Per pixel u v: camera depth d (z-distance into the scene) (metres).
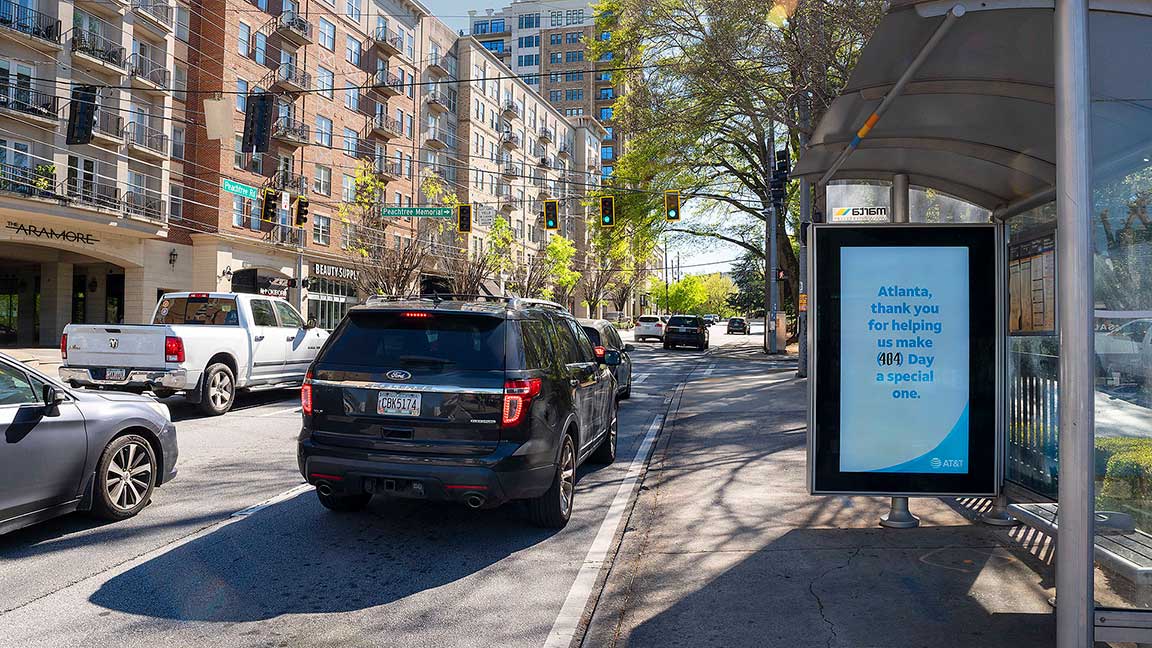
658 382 18.94
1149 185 3.79
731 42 16.56
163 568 5.11
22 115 28.81
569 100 100.94
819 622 4.04
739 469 8.02
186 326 11.41
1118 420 4.00
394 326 5.77
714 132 28.77
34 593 4.63
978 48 3.84
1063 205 3.19
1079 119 3.16
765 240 34.88
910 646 3.73
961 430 5.35
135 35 34.25
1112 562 3.75
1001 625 3.95
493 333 5.66
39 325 37.59
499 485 5.34
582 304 78.94
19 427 5.23
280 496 7.08
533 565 5.26
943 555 5.07
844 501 6.61
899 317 5.36
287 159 41.72
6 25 28.64
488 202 64.06
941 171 5.88
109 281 37.19
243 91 38.50
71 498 5.71
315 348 14.41
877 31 3.64
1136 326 3.95
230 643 3.97
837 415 5.37
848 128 5.13
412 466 5.36
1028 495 5.36
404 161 52.81
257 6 39.31
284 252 41.38
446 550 5.59
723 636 3.91
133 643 3.95
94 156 31.91
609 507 6.85
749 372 20.69
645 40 24.64
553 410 5.88
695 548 5.40
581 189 85.50
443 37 58.62
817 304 5.36
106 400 6.11
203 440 9.93
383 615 4.37
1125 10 3.23
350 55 46.94
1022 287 5.46
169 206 35.97
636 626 4.08
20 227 29.55
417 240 41.19
